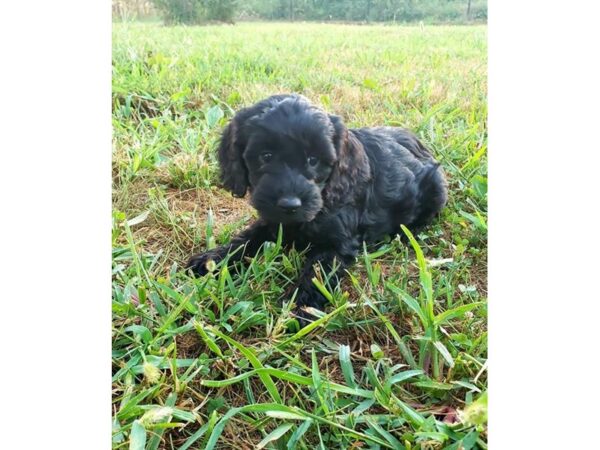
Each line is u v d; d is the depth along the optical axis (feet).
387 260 1.55
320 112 1.44
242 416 1.02
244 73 2.93
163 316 1.21
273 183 1.35
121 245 1.48
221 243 1.60
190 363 1.09
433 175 1.72
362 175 1.56
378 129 1.84
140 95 2.47
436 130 2.15
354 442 0.97
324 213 1.47
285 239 1.53
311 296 1.35
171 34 3.94
